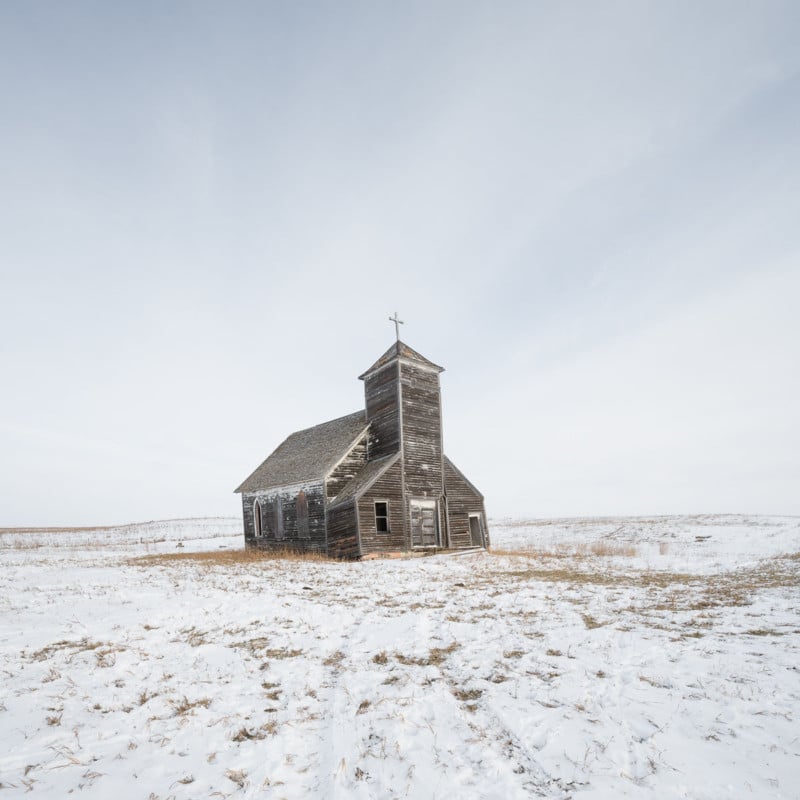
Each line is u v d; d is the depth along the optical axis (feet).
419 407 90.02
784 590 40.75
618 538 125.80
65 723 17.56
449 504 91.15
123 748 15.97
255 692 20.62
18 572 60.29
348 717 18.04
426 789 13.56
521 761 14.83
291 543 92.73
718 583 46.62
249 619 32.89
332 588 45.60
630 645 25.23
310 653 25.76
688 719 16.83
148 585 47.21
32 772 14.48
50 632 29.17
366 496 79.41
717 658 22.67
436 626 30.40
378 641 27.55
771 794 12.61
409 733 16.71
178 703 19.39
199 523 245.45
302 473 91.66
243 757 15.51
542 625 29.96
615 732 16.19
